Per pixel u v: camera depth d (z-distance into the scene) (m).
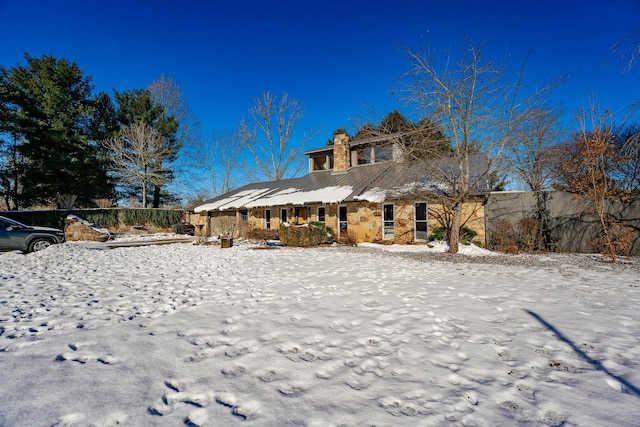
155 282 6.14
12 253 10.46
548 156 14.56
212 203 21.38
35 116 22.70
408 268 7.76
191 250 12.42
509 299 4.80
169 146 29.94
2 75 21.16
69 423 1.91
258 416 2.00
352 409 2.08
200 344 3.11
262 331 3.46
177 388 2.31
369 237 14.44
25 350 2.94
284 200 16.62
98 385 2.33
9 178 22.14
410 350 3.00
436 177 11.77
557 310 4.23
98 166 25.44
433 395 2.25
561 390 2.33
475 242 12.05
